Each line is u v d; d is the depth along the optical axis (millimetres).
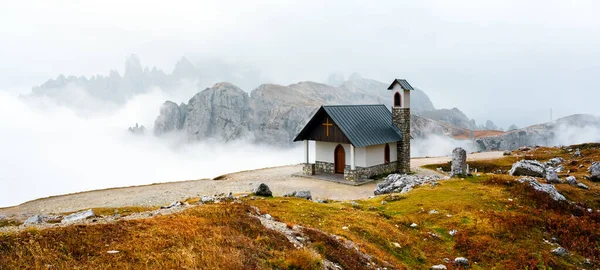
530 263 21500
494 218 26984
